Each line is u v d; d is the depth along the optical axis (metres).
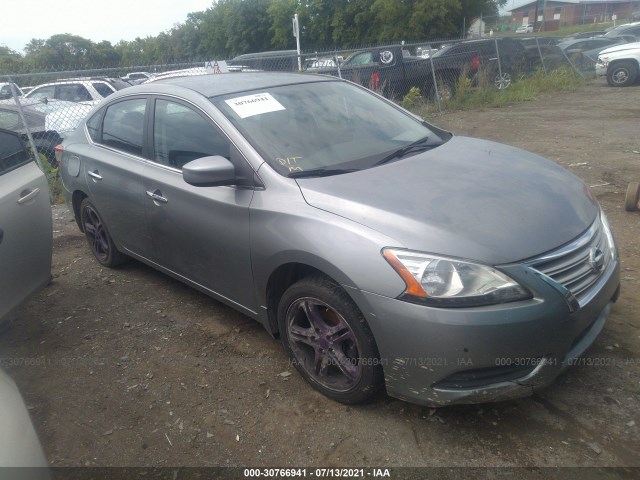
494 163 3.32
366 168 3.21
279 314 3.13
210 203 3.36
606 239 3.00
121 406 3.12
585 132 9.62
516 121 11.29
